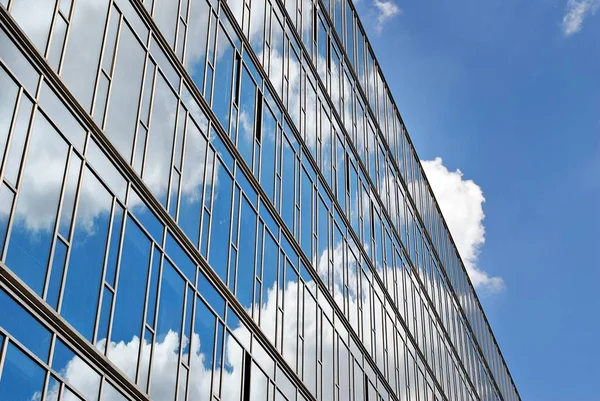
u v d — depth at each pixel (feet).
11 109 63.10
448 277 216.95
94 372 67.21
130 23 81.87
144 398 73.51
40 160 65.26
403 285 171.53
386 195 171.42
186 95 91.15
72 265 66.90
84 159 70.74
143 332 75.25
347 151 149.18
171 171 85.30
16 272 60.75
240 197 100.68
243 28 110.11
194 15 96.12
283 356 105.19
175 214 84.79
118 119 77.25
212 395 85.81
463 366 214.90
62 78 69.72
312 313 117.91
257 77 112.47
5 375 58.08
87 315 67.82
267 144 112.27
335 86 148.77
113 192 74.28
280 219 112.16
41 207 64.49
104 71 76.13
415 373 167.63
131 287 74.69
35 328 61.52
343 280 134.41
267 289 104.17
